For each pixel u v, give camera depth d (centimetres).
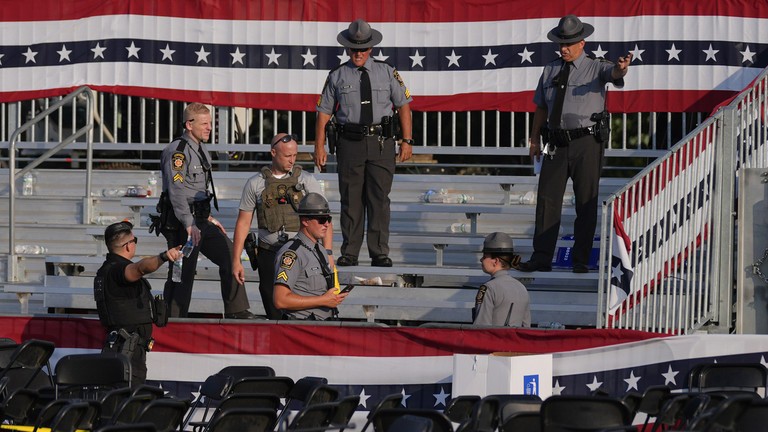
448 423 2706
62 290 4866
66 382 3344
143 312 3788
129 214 5422
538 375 3634
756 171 4022
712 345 3766
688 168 4094
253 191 4084
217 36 5531
